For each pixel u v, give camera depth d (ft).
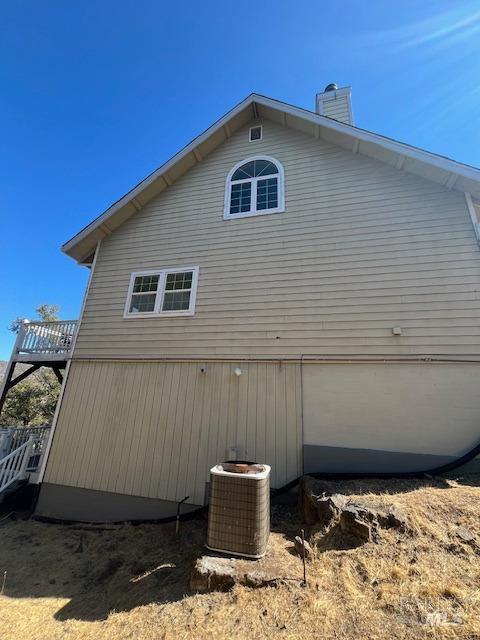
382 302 19.21
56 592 12.44
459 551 9.16
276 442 18.28
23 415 57.57
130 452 20.70
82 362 24.12
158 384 21.79
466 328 17.49
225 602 8.87
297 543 11.03
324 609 7.93
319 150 24.32
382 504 11.66
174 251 25.38
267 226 23.34
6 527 19.42
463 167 18.89
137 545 16.03
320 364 19.06
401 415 17.12
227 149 27.32
